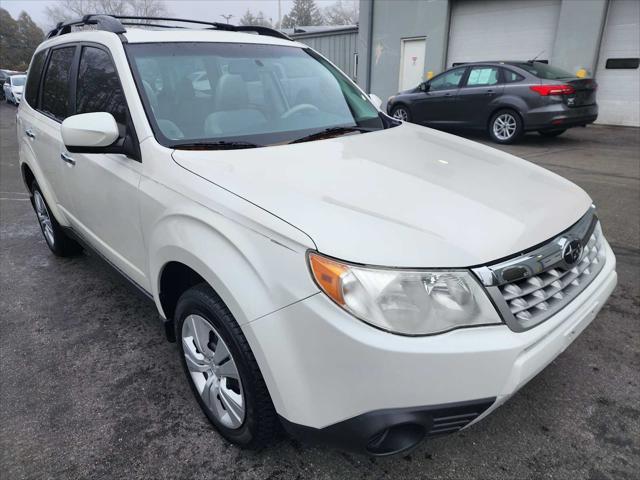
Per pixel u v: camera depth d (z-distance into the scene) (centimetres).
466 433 208
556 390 233
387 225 153
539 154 784
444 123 989
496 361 145
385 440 154
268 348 154
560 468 190
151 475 189
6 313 312
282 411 160
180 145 211
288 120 252
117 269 271
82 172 264
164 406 227
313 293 145
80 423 217
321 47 1847
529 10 1222
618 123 1148
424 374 141
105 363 259
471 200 176
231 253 164
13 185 665
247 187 175
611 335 276
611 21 1104
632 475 186
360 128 265
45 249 423
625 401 225
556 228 174
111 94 239
